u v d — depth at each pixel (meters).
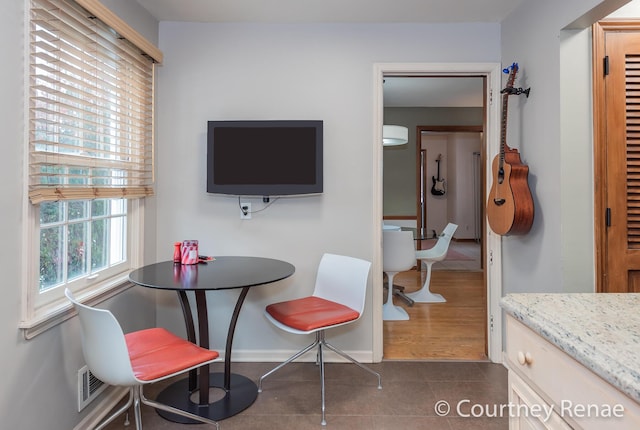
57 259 1.64
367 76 2.50
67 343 1.62
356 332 2.52
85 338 1.41
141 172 2.25
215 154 2.39
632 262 1.81
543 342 0.88
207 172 2.40
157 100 2.48
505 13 2.35
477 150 8.05
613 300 1.05
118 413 1.59
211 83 2.50
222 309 2.53
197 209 2.52
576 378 0.76
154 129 2.43
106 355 1.36
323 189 2.48
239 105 2.50
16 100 1.35
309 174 2.39
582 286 1.83
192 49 2.49
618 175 1.80
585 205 1.83
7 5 1.30
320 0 2.20
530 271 2.12
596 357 0.69
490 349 2.54
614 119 1.80
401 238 3.40
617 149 1.80
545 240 1.97
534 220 2.07
